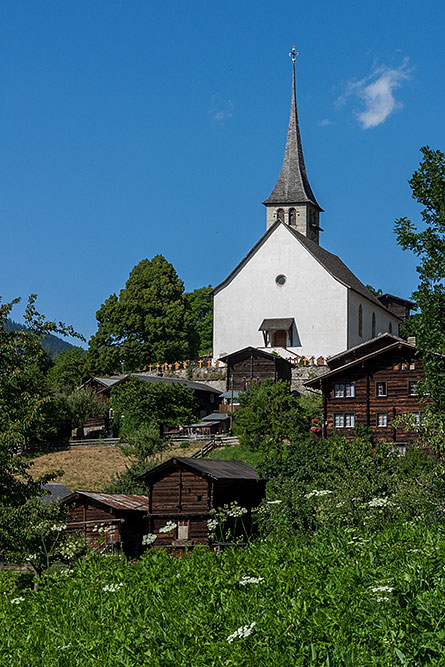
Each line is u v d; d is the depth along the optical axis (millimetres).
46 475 23016
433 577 14500
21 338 22766
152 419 60344
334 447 33375
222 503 33438
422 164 23219
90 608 16609
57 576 19688
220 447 53812
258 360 67375
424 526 19391
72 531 34969
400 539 17828
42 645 15180
